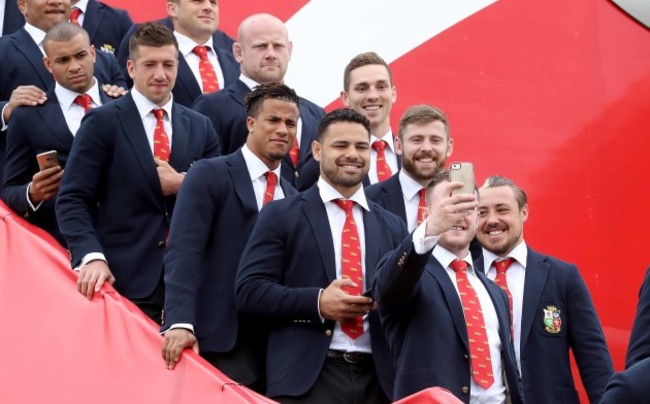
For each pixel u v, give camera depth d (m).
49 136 27.94
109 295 24.89
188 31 31.94
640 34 40.97
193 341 24.02
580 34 40.59
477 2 40.12
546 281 26.91
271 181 26.08
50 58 28.33
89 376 24.08
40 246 25.92
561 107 39.84
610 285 38.34
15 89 28.91
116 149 26.64
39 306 25.16
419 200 28.25
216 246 25.42
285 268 24.83
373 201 28.22
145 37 27.17
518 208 27.30
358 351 24.39
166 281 24.70
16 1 33.84
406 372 23.62
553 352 26.50
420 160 28.17
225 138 29.61
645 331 20.69
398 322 23.95
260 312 24.41
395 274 23.05
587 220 38.78
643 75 40.50
